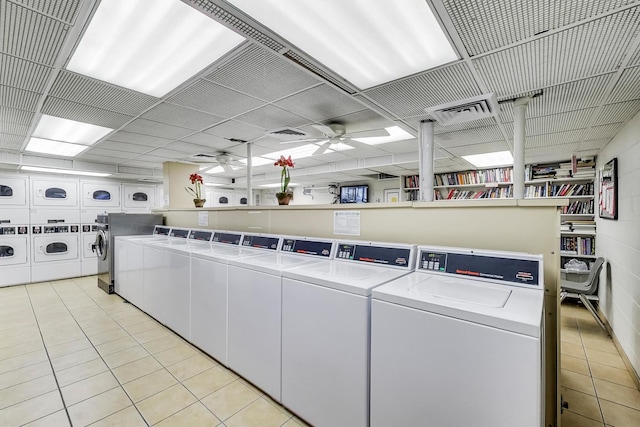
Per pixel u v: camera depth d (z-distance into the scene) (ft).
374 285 4.81
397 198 24.97
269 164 21.35
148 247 11.48
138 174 21.39
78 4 4.92
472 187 20.95
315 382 5.39
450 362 3.77
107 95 8.75
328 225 8.68
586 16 4.91
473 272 5.30
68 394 6.70
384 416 4.40
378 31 5.62
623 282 9.85
